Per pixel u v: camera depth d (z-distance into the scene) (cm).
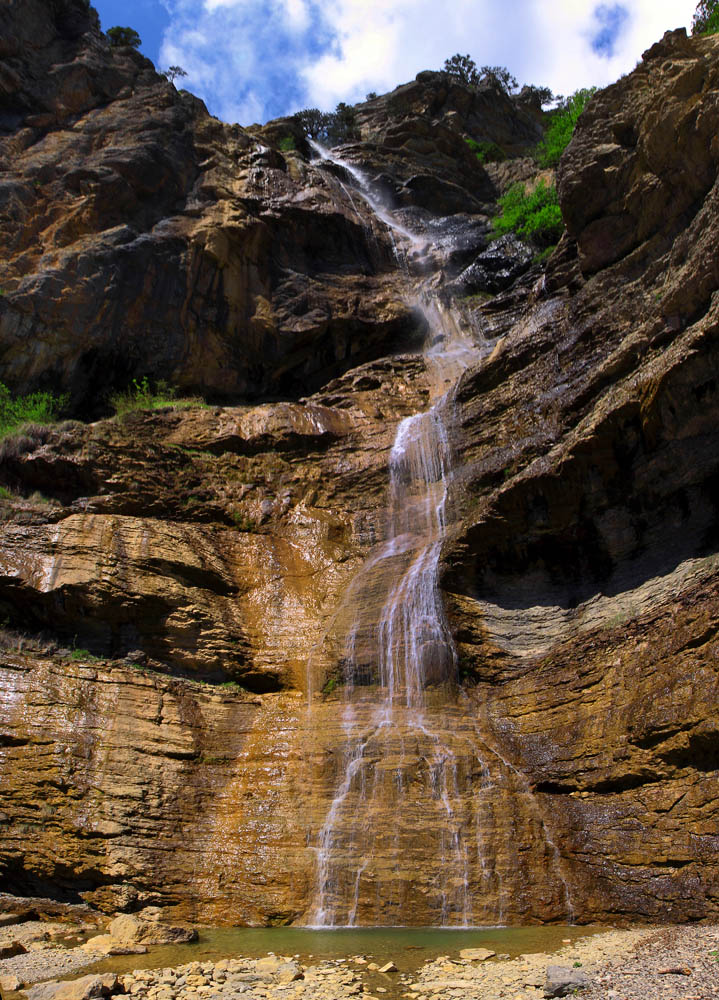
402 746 1261
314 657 1509
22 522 1579
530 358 1858
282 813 1198
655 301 1578
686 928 886
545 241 2872
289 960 843
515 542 1551
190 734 1319
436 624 1488
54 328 2262
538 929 984
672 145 1653
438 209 3538
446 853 1105
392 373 2392
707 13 2125
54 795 1154
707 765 1018
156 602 1514
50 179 2541
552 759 1214
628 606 1348
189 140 2880
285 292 2706
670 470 1368
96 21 3106
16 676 1282
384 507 1881
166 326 2462
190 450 2009
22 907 1041
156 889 1087
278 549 1756
